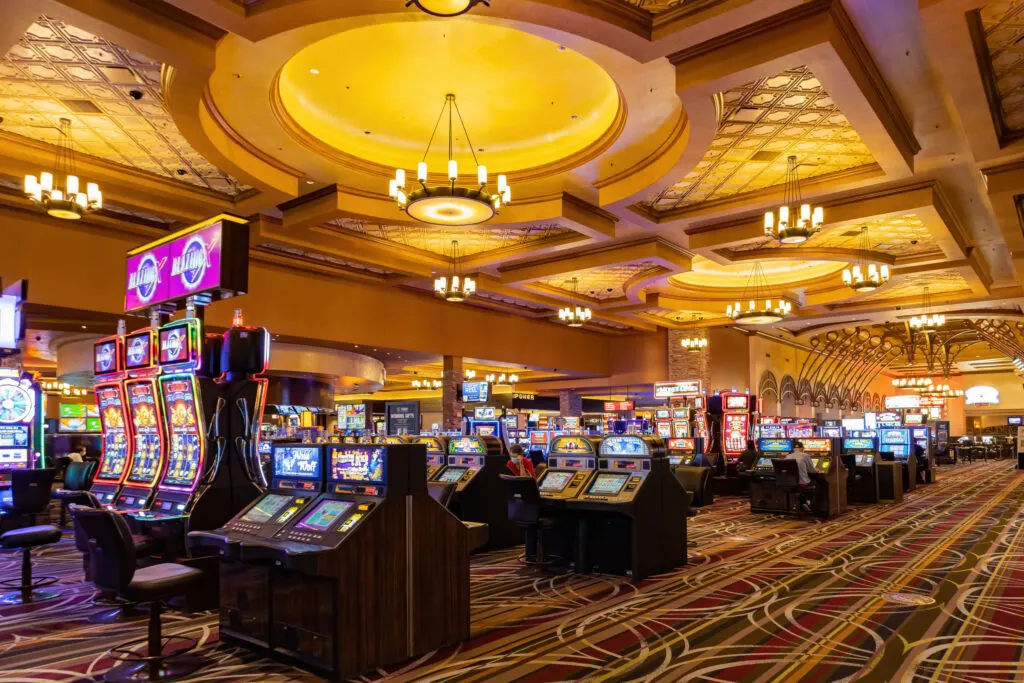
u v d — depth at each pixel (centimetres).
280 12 548
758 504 1137
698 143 752
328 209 991
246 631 432
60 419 1869
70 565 718
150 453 611
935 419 2947
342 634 376
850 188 919
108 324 1184
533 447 1683
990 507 1180
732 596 560
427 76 774
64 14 530
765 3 546
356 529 388
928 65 645
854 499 1267
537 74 771
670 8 579
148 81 687
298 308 1356
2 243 982
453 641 438
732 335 2114
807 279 1627
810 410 2558
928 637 447
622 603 541
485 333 1791
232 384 562
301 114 846
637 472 654
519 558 738
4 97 719
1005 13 542
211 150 786
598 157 888
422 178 786
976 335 2683
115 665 409
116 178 902
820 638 447
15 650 438
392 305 1545
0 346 809
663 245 1209
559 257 1330
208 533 442
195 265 566
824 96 702
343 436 1391
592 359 2156
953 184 945
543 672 388
